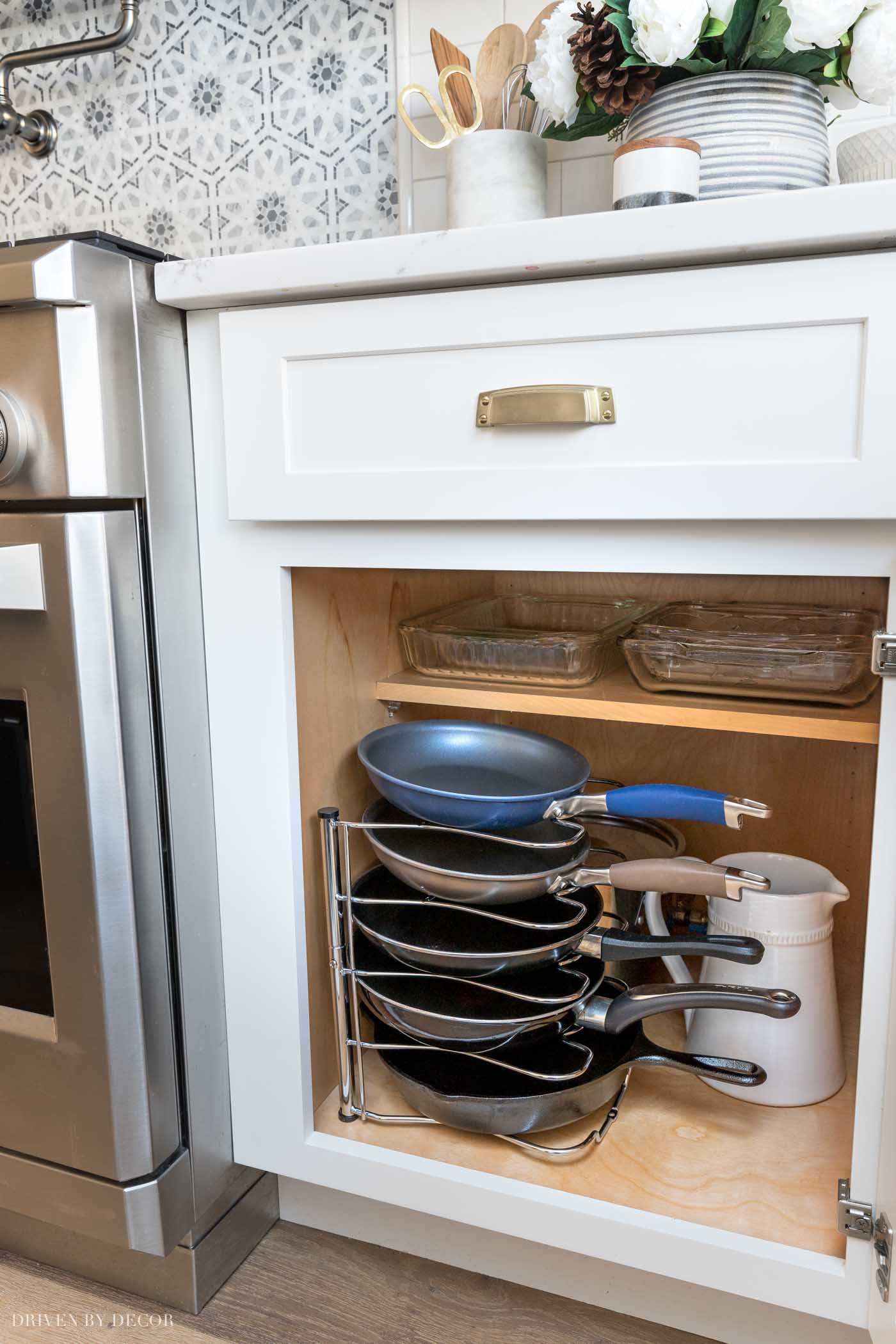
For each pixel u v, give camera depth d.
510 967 0.81
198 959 0.80
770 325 0.59
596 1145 0.80
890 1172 0.63
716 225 0.57
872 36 0.73
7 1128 0.79
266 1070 0.83
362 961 0.92
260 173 1.17
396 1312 0.83
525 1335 0.80
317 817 0.85
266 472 0.73
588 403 0.62
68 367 0.66
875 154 0.76
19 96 1.29
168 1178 0.77
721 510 0.61
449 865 0.84
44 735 0.71
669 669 0.81
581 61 0.80
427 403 0.68
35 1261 0.91
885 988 0.63
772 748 1.07
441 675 0.95
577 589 1.15
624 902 0.96
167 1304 0.84
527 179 0.87
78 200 1.28
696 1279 0.71
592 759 1.16
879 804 0.62
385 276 0.65
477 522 0.70
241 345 0.72
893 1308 0.62
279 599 0.77
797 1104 0.85
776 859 0.94
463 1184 0.77
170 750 0.76
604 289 0.62
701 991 0.76
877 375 0.57
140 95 1.21
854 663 0.73
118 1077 0.74
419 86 0.90
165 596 0.75
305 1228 0.94
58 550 0.67
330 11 1.10
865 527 0.60
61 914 0.73
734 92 0.76
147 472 0.72
